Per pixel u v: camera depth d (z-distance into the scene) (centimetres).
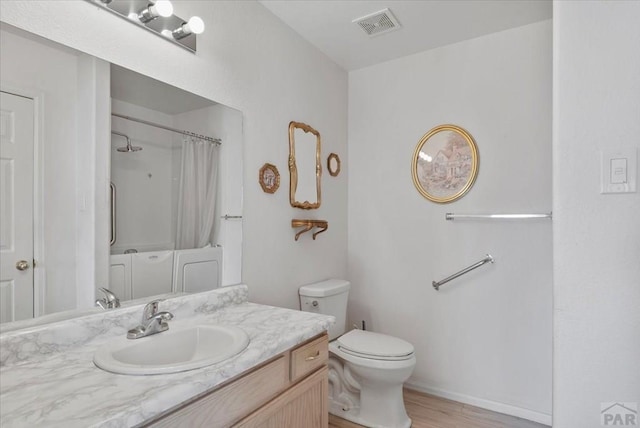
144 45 140
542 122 214
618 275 107
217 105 171
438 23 218
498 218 222
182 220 155
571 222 113
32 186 109
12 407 74
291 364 125
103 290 126
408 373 192
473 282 233
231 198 178
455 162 240
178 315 146
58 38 114
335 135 271
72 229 118
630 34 107
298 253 226
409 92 261
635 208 105
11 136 104
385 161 270
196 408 90
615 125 108
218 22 171
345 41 240
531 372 213
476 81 235
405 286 260
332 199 265
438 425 204
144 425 78
